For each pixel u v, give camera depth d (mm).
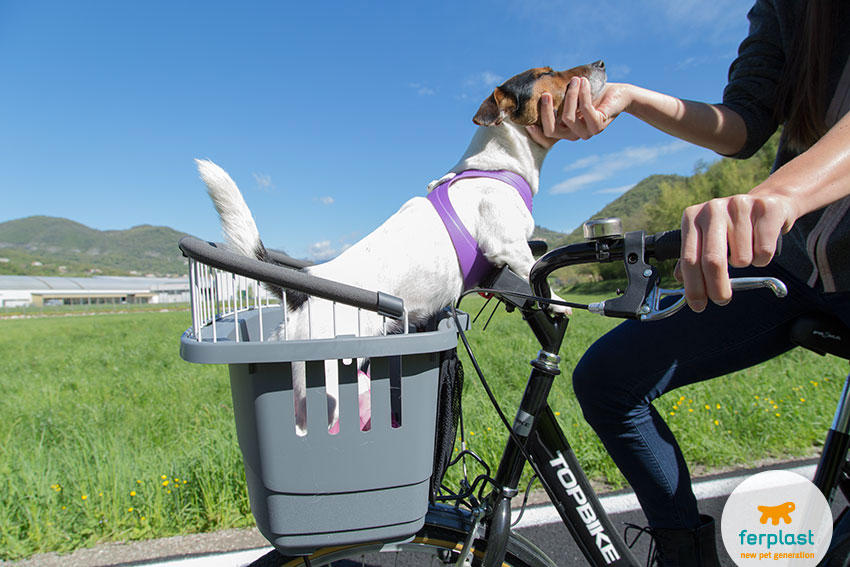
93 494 2760
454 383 1380
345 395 1041
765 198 724
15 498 2705
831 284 1223
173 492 2789
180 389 5500
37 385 6359
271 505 1062
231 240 1795
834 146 794
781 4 1429
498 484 1306
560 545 2402
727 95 1652
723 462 3207
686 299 797
